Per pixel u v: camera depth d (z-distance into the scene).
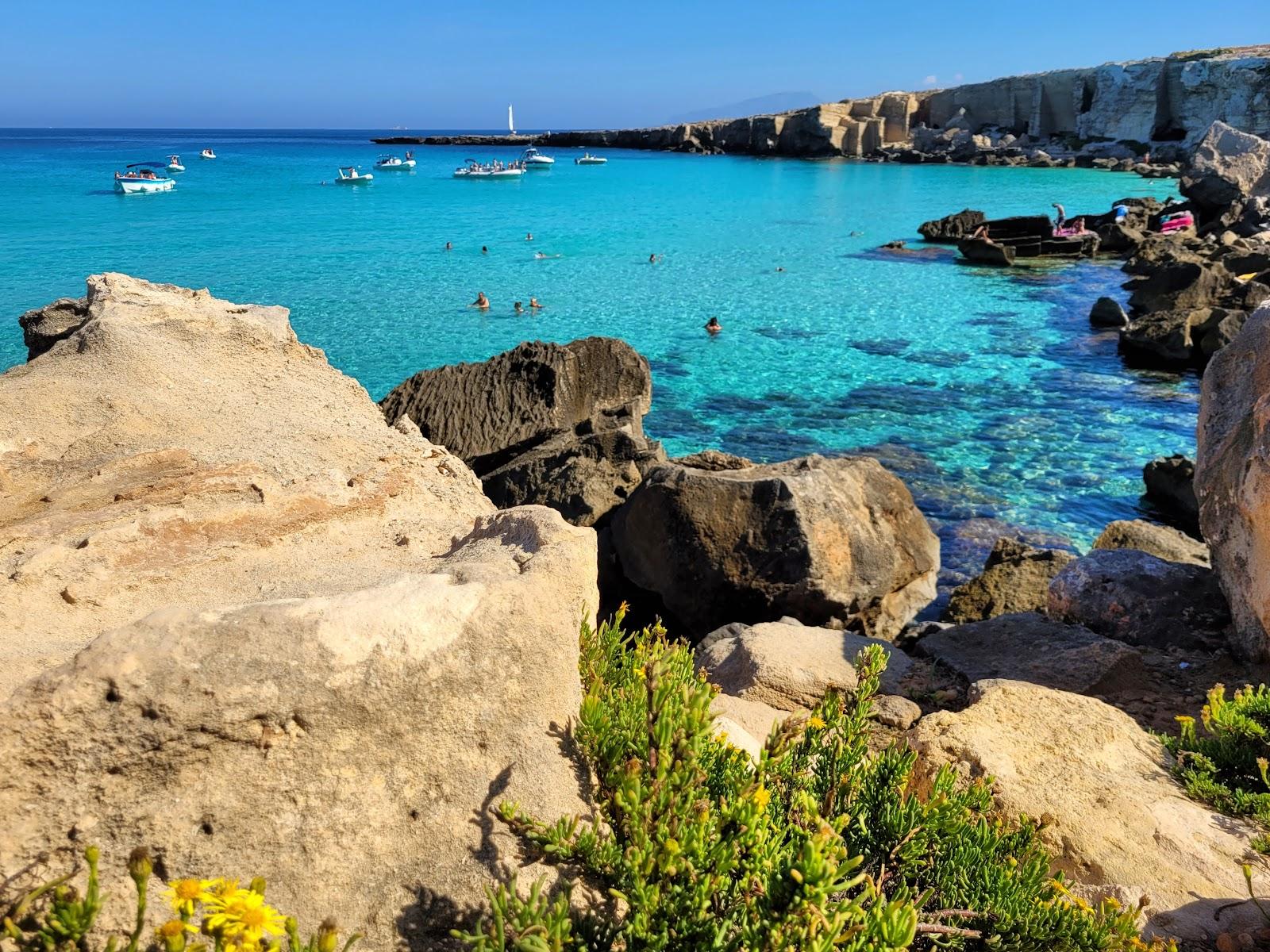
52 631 2.96
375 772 2.58
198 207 48.06
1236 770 4.84
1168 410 16.50
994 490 13.21
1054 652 6.52
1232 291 21.95
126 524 3.54
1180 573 7.33
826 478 9.31
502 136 170.75
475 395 12.95
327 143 174.50
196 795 2.34
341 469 5.06
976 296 26.30
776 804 3.17
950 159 77.50
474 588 2.87
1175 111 69.25
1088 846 4.20
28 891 2.13
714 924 2.45
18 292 24.52
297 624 2.52
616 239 37.22
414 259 31.86
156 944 2.17
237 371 6.45
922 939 3.09
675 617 9.25
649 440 11.62
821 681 6.02
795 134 92.31
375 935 2.44
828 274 29.78
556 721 3.04
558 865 2.71
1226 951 3.52
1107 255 33.47
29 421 4.98
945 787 3.64
